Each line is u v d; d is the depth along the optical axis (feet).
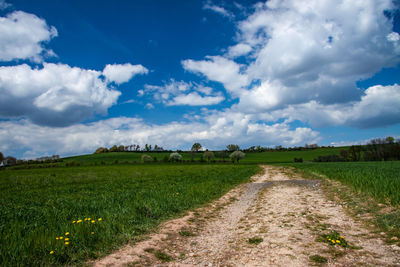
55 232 20.17
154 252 18.06
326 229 22.34
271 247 18.37
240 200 41.93
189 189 49.21
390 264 14.60
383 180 38.91
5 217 27.14
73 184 71.92
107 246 18.56
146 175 98.22
